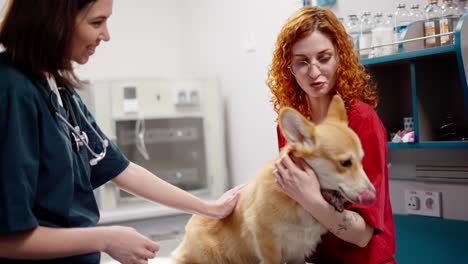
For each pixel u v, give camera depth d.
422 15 1.91
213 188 3.24
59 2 1.00
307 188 1.07
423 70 1.81
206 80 3.24
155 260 1.50
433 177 1.97
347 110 1.29
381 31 1.92
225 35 3.42
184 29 3.95
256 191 1.21
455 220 1.86
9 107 0.98
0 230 0.94
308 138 1.09
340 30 1.29
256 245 1.21
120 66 3.77
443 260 1.89
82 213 1.15
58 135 1.04
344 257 1.33
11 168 0.95
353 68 1.32
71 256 1.09
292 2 2.72
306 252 1.24
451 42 1.70
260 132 3.11
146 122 3.07
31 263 1.04
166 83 3.12
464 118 1.85
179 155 3.20
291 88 1.42
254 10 3.08
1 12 1.07
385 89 2.02
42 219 1.04
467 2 1.76
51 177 1.03
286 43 1.30
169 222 3.06
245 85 3.24
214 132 3.26
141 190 1.36
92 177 1.31
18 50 1.01
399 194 2.10
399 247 2.05
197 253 1.34
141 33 3.86
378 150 1.21
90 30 1.05
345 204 1.21
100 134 1.30
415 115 1.79
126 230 1.08
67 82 1.12
